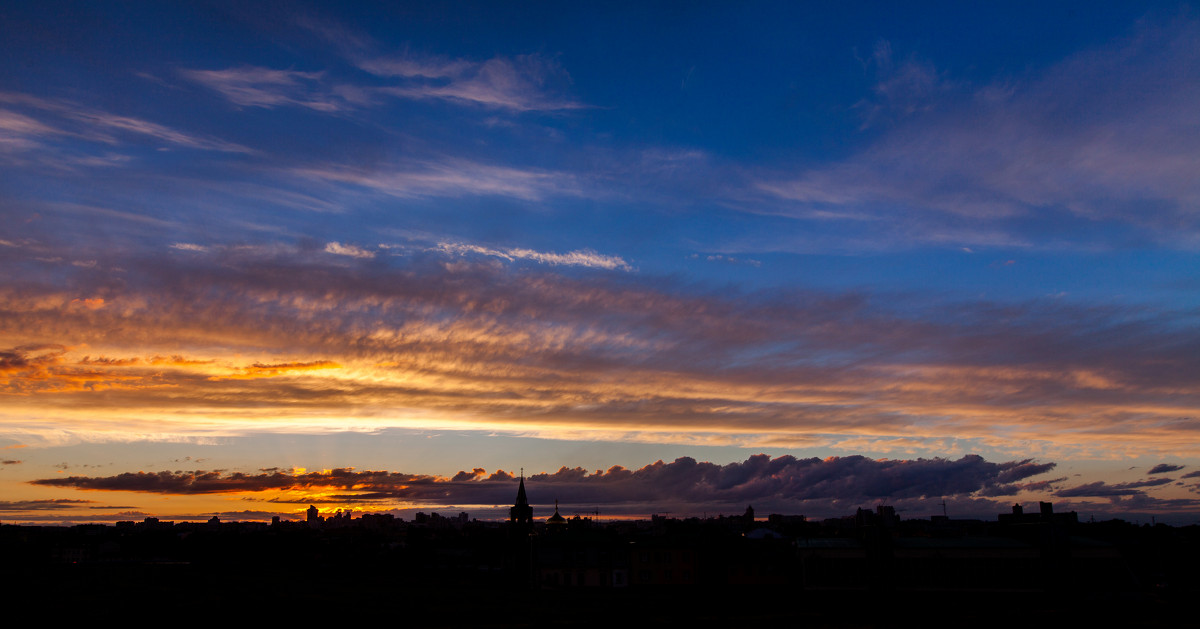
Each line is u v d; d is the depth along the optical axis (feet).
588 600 296.71
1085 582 275.59
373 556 572.10
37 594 319.47
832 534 486.38
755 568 337.72
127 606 273.33
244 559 613.52
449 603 284.82
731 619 238.68
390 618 243.81
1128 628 214.90
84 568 510.17
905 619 236.43
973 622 228.22
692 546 349.20
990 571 283.59
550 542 378.73
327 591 333.83
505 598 304.09
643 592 334.44
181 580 403.13
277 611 260.21
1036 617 237.25
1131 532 369.71
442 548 548.72
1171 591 286.46
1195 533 354.74
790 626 223.71
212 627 228.43
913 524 559.79
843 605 271.08
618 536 422.41
